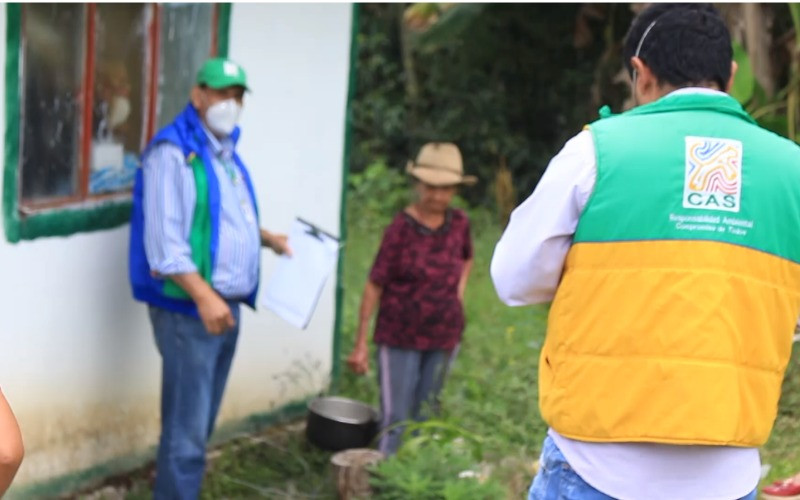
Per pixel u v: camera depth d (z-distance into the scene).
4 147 4.44
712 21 2.71
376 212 13.09
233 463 5.69
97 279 5.03
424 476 4.87
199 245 4.66
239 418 5.98
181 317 4.71
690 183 2.58
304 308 5.20
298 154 6.34
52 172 4.77
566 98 14.36
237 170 4.91
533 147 14.48
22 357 4.64
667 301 2.55
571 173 2.62
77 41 4.84
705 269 2.56
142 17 5.24
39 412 4.76
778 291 2.63
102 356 5.09
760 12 7.64
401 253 5.48
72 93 4.84
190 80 5.65
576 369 2.63
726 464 2.63
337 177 6.68
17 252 4.57
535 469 4.91
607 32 11.25
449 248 5.54
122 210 5.17
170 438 4.77
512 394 5.91
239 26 5.84
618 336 2.58
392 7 15.12
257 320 6.06
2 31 4.40
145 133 5.35
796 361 4.38
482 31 14.02
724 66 2.70
